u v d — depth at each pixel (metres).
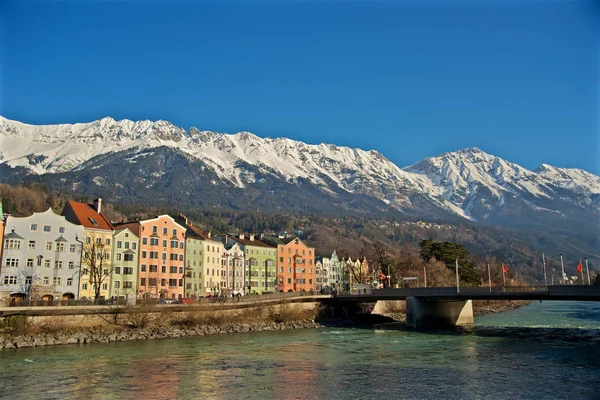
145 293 125.00
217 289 164.00
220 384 56.28
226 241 181.38
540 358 72.25
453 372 62.69
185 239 149.12
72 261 116.56
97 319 91.69
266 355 74.50
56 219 115.12
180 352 76.19
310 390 54.00
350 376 60.44
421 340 92.69
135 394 51.84
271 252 192.25
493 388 54.81
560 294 103.19
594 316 155.88
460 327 119.69
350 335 100.81
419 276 187.88
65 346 80.44
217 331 102.75
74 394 51.41
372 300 136.00
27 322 83.75
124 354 73.62
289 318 122.38
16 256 108.50
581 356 73.75
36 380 56.75
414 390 54.06
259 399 50.59
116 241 129.38
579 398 50.91
